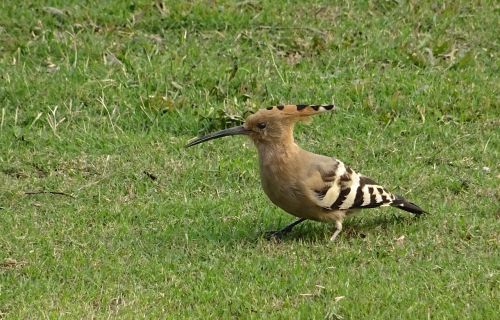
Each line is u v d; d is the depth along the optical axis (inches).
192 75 583.2
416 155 516.1
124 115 553.3
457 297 375.6
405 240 427.2
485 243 422.6
